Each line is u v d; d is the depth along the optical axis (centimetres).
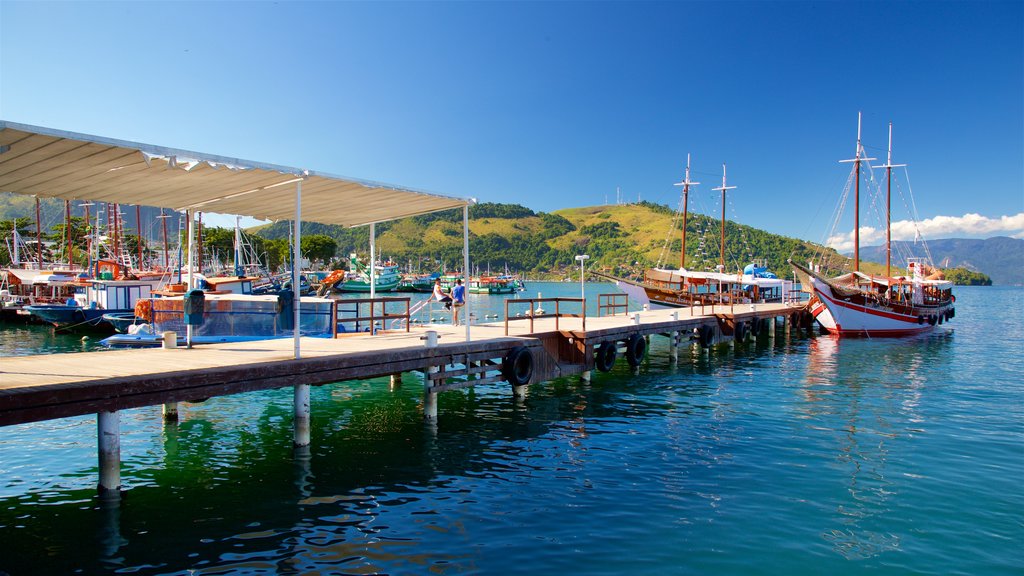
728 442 1286
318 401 1667
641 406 1645
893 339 3722
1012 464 1145
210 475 1055
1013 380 2142
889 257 5262
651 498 959
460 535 819
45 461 1119
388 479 1045
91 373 915
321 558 748
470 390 1858
